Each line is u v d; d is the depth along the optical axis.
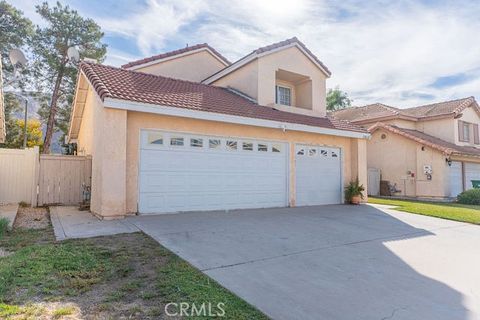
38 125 31.94
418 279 4.55
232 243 6.07
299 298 3.78
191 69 17.58
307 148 12.55
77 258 4.74
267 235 6.86
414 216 10.35
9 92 25.66
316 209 11.33
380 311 3.50
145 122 8.88
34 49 24.16
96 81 8.78
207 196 9.89
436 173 18.05
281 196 11.66
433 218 10.08
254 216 9.18
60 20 24.39
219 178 10.16
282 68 13.87
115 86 8.92
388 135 20.56
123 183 8.23
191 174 9.62
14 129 30.44
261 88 13.14
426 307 3.64
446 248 6.36
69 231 6.65
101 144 8.31
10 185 10.79
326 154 13.16
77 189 11.45
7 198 10.71
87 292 3.65
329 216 9.78
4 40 22.42
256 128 11.09
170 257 4.99
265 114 11.25
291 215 9.69
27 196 10.94
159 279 4.09
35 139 31.50
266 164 11.33
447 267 5.13
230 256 5.26
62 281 3.91
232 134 10.50
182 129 9.48
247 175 10.81
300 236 6.92
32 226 7.35
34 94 26.22
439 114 21.66
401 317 3.38
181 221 7.93
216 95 12.01
